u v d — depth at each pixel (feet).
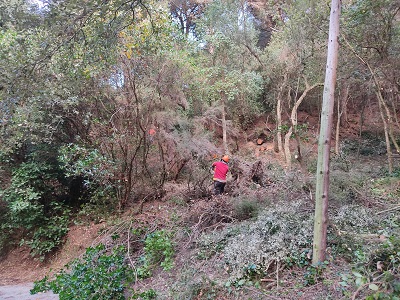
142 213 25.88
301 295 11.21
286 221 15.26
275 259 13.25
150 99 29.09
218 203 20.84
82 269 15.16
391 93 28.32
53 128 25.25
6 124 18.19
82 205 30.22
